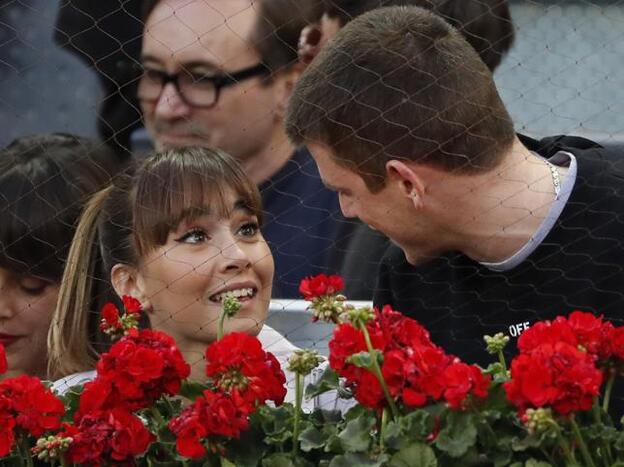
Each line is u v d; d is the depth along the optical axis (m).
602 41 9.83
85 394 7.46
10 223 9.56
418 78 8.36
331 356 7.34
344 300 7.65
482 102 8.42
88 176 9.83
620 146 9.41
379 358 7.34
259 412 7.61
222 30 9.45
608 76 9.83
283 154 9.77
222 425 7.26
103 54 10.14
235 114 9.60
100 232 9.24
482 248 8.80
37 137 10.02
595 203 8.72
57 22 10.25
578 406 6.92
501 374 7.52
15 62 10.38
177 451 7.46
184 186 8.83
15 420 7.47
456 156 8.37
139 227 8.92
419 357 7.16
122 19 10.05
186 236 8.88
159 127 9.70
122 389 7.43
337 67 8.50
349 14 9.63
